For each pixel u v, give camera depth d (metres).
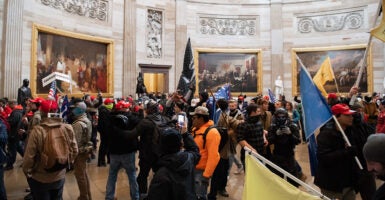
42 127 3.77
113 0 17.55
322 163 3.76
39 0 13.39
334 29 20.14
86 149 5.00
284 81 21.05
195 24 20.84
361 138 3.84
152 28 19.53
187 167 2.86
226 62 21.11
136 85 18.11
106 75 17.14
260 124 4.92
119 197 5.89
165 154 2.92
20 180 6.93
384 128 5.51
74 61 15.15
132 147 5.05
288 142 4.61
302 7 20.88
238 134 4.91
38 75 13.12
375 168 1.89
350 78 19.38
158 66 19.28
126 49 17.86
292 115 10.62
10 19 11.95
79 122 4.99
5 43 11.84
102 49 16.95
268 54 21.31
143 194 5.48
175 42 20.05
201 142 4.46
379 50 18.62
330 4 20.17
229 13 21.34
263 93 21.14
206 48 20.88
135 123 5.36
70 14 15.10
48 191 3.81
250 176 2.86
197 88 20.58
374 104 8.52
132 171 5.11
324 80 6.97
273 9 21.23
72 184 6.71
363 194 3.70
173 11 20.20
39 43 13.25
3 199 5.16
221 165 5.46
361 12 19.31
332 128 3.77
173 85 19.91
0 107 7.75
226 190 6.27
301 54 20.86
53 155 3.66
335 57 19.89
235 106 6.02
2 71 11.76
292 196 2.66
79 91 15.34
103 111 5.12
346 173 3.67
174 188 2.78
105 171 7.91
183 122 3.64
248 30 21.50
